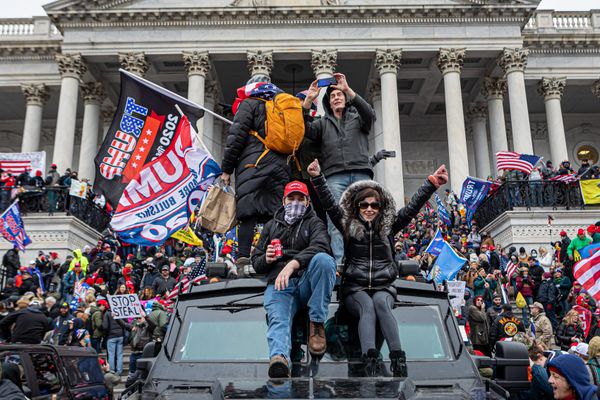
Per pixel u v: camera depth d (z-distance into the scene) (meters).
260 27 37.09
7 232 20.97
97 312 15.57
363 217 5.11
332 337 4.81
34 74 41.03
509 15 37.28
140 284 21.08
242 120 6.50
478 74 40.53
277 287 4.47
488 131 44.75
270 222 5.13
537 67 40.97
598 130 47.38
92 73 38.16
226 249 17.92
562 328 14.50
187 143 11.18
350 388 3.80
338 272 5.33
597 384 7.84
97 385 9.85
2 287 22.48
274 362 4.25
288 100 6.30
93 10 36.59
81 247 28.00
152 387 4.47
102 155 11.48
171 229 10.79
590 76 41.00
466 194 27.19
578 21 42.44
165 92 11.56
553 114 40.34
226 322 5.01
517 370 4.87
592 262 12.44
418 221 29.14
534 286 19.89
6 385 5.34
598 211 26.30
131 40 36.81
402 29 37.16
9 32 42.38
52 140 46.16
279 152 6.36
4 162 28.22
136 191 10.91
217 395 3.85
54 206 27.34
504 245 26.91
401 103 44.81
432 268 17.80
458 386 4.35
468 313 14.16
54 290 22.02
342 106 6.38
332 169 6.29
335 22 37.19
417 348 4.84
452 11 36.91
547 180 26.92
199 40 36.78
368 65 40.12
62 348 9.41
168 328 5.09
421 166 45.50
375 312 4.74
